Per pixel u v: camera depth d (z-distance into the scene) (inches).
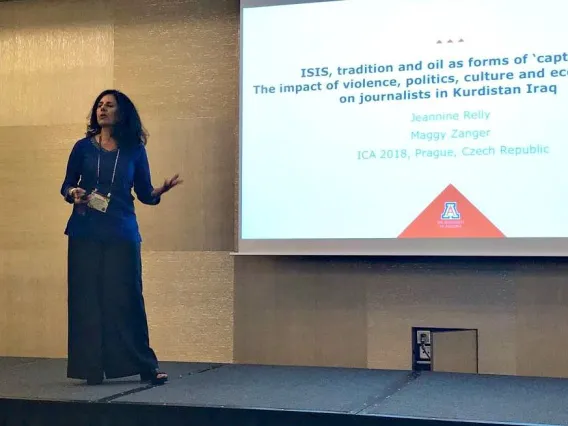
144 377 145.4
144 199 159.3
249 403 125.0
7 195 188.4
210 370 162.2
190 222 178.1
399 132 162.2
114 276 146.5
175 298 178.4
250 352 173.9
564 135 153.6
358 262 168.9
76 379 150.2
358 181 163.9
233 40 177.2
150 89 181.5
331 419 116.7
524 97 155.8
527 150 155.3
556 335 158.2
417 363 163.9
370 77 164.1
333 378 151.2
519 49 156.3
